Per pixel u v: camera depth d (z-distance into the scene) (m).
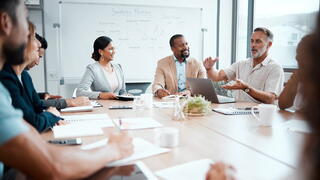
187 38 4.21
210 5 4.34
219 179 0.60
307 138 0.34
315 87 0.32
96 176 0.79
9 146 0.65
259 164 0.87
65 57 3.82
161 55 4.11
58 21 3.80
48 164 0.69
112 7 3.88
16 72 1.34
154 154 0.97
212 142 1.11
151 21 4.02
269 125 1.38
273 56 3.66
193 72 3.04
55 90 3.88
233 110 1.79
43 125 1.29
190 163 0.88
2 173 0.85
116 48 3.94
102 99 2.40
